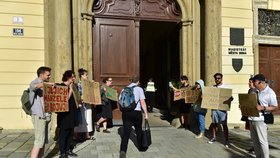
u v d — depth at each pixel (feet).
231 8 34.99
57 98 18.83
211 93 24.68
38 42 29.94
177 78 36.37
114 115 33.83
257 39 35.96
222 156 21.61
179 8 34.40
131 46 33.24
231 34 34.99
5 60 29.30
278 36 37.35
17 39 29.55
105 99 28.12
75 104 20.01
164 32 42.09
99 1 32.27
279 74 38.17
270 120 18.28
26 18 29.73
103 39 32.48
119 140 25.62
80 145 23.75
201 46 34.12
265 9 36.65
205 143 25.49
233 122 35.04
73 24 30.48
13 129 29.19
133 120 21.09
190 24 34.06
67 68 28.27
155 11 33.99
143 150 22.93
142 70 63.72
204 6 33.35
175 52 37.24
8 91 29.32
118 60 32.89
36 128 17.83
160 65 45.73
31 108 17.85
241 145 25.11
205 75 32.83
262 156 18.47
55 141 25.32
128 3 33.22
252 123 18.70
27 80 29.68
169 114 38.50
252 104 18.26
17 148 22.77
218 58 32.91
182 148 23.75
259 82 18.49
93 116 27.68
